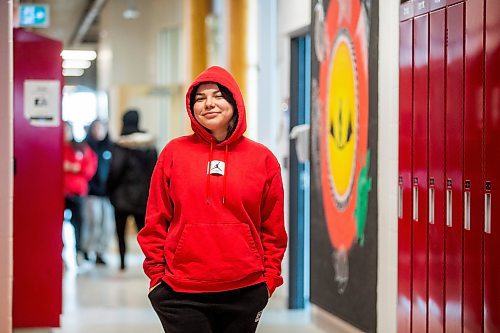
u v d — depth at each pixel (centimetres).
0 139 646
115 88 1812
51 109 748
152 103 1762
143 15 1861
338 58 712
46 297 752
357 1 666
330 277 735
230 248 396
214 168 399
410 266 567
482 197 472
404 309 577
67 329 770
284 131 905
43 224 751
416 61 557
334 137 724
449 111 511
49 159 750
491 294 461
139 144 1109
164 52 1778
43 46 745
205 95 408
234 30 1204
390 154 604
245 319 403
